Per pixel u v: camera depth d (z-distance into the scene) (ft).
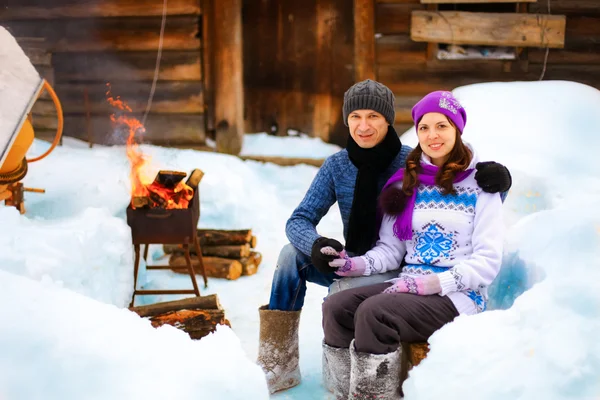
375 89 9.73
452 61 21.12
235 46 21.74
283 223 17.79
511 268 9.90
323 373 10.03
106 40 21.98
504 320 7.97
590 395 6.79
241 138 22.34
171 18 21.72
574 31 20.58
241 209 17.85
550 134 14.58
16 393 6.25
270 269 15.24
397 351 8.52
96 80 22.26
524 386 7.09
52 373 6.47
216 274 14.60
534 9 20.54
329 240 9.32
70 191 14.58
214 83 22.08
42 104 22.47
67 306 7.57
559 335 7.32
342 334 9.15
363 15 21.02
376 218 9.86
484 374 7.44
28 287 7.78
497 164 8.91
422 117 9.05
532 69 20.97
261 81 23.04
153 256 15.48
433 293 8.69
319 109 22.86
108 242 11.79
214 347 7.53
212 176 18.52
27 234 10.68
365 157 9.84
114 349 6.93
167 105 22.27
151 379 6.68
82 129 22.57
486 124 15.38
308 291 13.89
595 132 14.69
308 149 22.54
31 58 22.17
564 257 8.79
